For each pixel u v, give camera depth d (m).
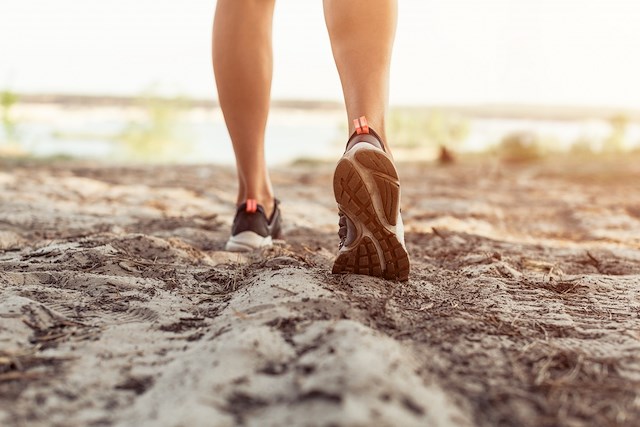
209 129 21.61
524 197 5.25
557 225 3.92
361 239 1.76
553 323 1.59
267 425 0.96
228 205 4.31
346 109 1.84
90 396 1.15
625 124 12.30
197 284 1.94
